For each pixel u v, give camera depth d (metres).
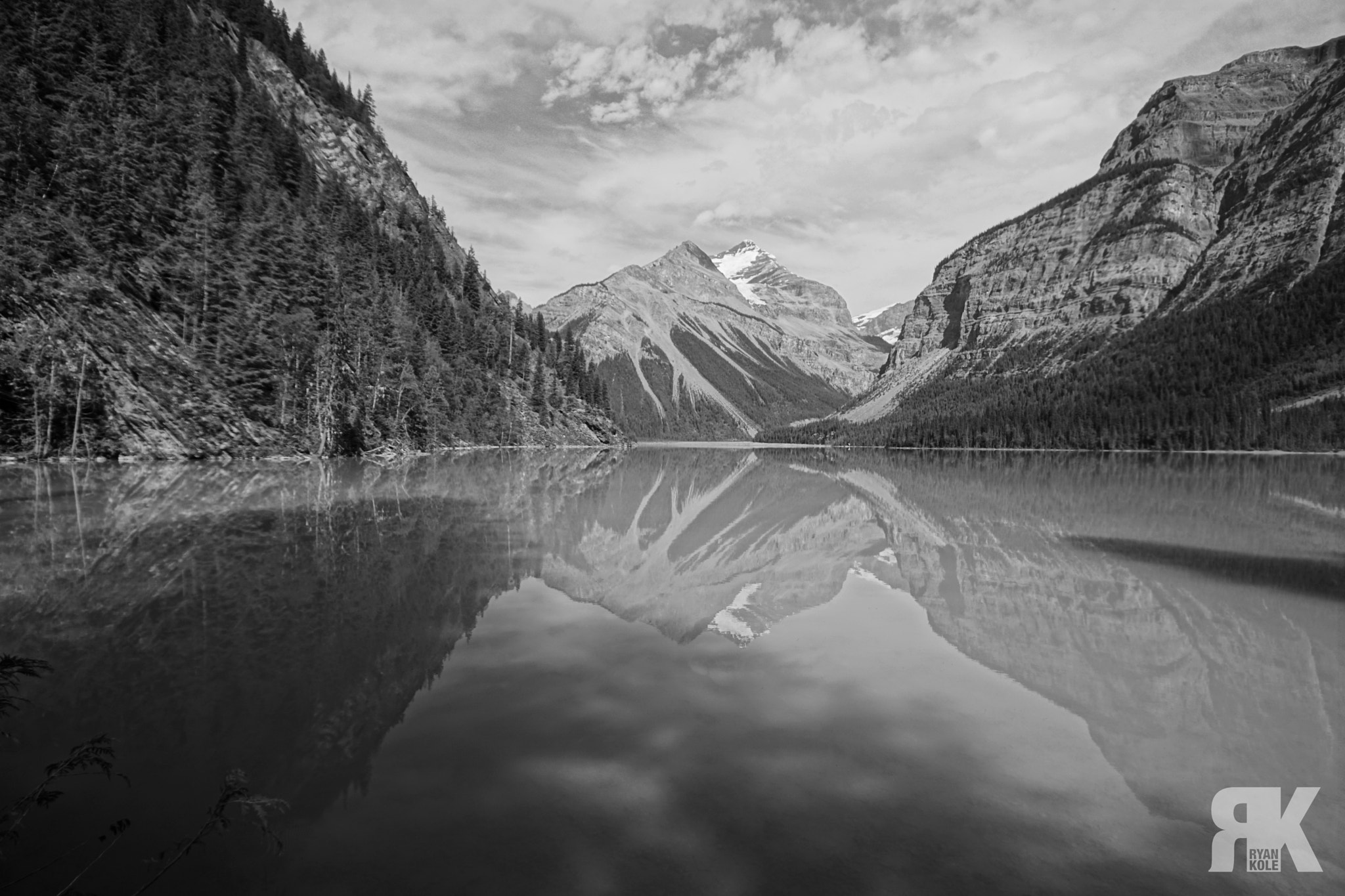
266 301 62.44
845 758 7.15
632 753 7.16
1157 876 5.20
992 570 17.98
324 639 11.09
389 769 6.71
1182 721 8.33
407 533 22.12
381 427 72.06
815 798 6.30
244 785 5.67
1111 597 15.04
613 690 9.10
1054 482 48.28
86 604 12.86
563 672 9.82
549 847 5.37
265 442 54.75
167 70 71.12
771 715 8.31
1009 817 6.03
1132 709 8.69
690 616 13.30
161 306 52.66
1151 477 54.16
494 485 41.31
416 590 14.62
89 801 6.05
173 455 46.88
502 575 16.50
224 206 65.56
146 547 18.42
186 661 9.90
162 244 54.88
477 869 5.07
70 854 5.28
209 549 18.36
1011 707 8.70
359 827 5.65
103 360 45.16
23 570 15.52
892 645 11.54
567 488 41.66
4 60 49.16
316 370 62.94
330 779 6.50
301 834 5.55
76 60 57.19
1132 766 7.10
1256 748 7.56
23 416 40.50
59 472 37.06
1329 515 28.70
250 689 8.87
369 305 79.75
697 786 6.48
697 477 57.34
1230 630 12.38
